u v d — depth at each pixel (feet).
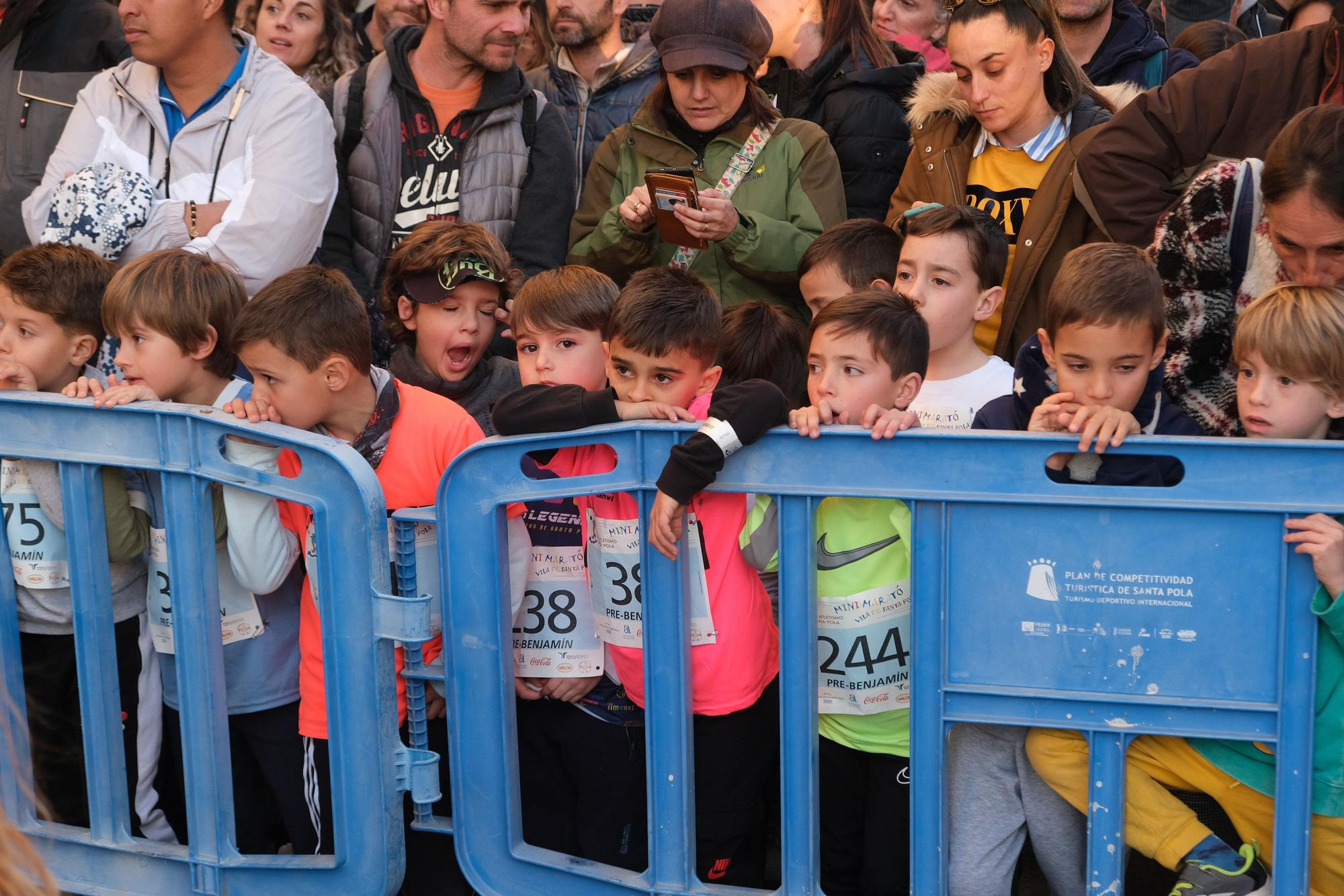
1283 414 8.60
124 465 9.82
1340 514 7.60
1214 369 10.81
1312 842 8.43
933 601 8.45
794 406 12.11
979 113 13.55
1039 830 9.33
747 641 9.75
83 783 11.97
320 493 9.26
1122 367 9.27
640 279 10.29
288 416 10.13
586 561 9.97
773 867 12.22
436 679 9.80
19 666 10.59
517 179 15.10
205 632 9.84
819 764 10.17
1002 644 8.39
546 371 11.19
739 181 14.49
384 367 14.56
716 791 10.19
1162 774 8.89
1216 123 12.12
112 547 10.45
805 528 8.63
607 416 9.04
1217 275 10.67
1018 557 8.26
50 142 15.42
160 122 13.89
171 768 11.81
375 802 9.60
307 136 14.03
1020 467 8.11
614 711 10.66
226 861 10.07
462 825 9.75
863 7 15.99
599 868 9.55
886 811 10.09
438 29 14.90
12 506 10.56
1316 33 11.76
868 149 15.42
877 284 12.58
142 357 10.84
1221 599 7.93
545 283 11.24
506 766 9.57
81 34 15.61
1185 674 8.09
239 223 13.48
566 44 17.44
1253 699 7.99
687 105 14.49
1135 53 16.28
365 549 9.19
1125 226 12.52
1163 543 7.96
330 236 15.12
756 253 13.76
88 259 11.72
